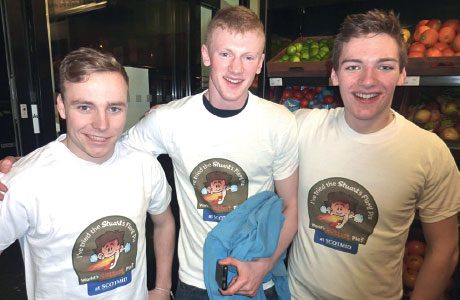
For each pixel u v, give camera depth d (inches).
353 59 35.0
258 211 38.0
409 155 36.6
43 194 32.2
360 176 38.0
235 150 39.4
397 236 38.1
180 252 44.2
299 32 84.7
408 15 75.2
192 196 41.3
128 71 103.3
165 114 40.6
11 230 32.2
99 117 31.8
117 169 35.9
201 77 123.3
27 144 69.8
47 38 69.6
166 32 114.8
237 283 34.9
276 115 39.8
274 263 38.9
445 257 37.3
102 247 34.5
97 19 88.7
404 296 66.7
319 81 66.1
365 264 38.4
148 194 38.5
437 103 69.2
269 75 70.3
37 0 67.0
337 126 39.9
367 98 35.3
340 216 39.2
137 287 37.5
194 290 42.4
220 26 35.7
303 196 41.6
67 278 33.5
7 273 80.2
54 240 32.8
